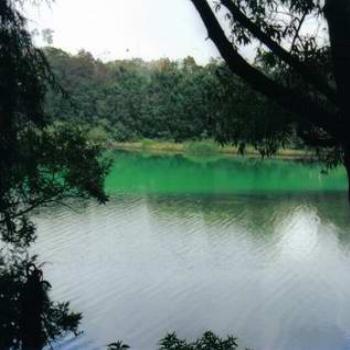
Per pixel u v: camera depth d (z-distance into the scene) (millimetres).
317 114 5434
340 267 29000
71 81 95812
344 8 5160
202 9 5500
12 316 11180
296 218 42031
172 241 34000
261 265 29250
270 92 5508
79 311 21578
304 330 20250
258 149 7301
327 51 6574
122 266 28031
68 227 36344
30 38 11008
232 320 21312
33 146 12820
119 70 111250
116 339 18703
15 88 10781
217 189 57781
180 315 21625
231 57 5508
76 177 13750
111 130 97000
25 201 13578
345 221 41125
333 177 68438
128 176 68438
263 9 6570
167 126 90812
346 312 22156
